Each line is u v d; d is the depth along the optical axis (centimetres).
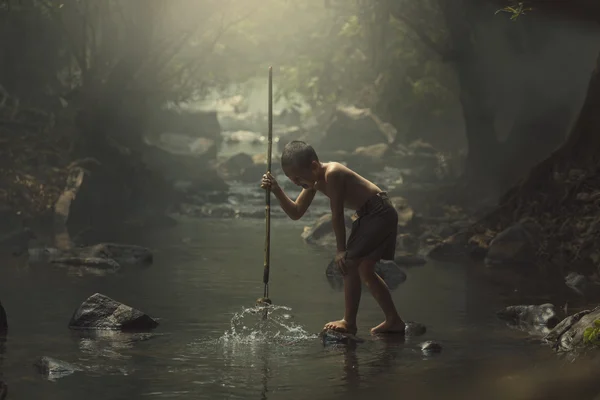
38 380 607
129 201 1850
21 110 2048
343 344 720
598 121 1443
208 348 704
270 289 981
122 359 666
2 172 1655
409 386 591
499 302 915
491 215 1423
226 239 1448
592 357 644
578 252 1225
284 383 601
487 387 583
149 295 936
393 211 759
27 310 845
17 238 1352
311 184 765
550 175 1434
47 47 2306
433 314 850
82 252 1178
